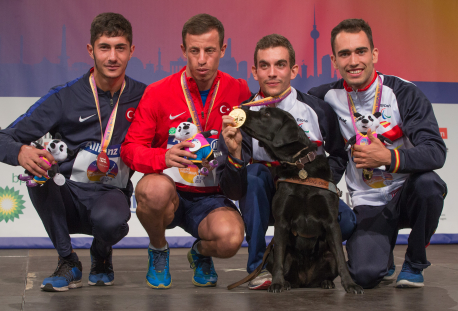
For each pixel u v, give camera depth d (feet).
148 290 7.77
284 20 16.07
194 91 8.64
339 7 16.15
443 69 16.42
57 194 7.79
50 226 7.77
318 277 8.13
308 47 16.10
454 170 16.26
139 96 8.96
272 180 8.56
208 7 15.88
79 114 8.44
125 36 8.23
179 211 8.75
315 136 9.00
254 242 8.11
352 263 8.10
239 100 9.19
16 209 14.99
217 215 8.04
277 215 7.79
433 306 6.17
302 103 9.00
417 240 7.91
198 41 8.08
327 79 16.17
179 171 8.63
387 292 7.43
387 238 8.39
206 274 8.39
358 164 7.66
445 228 16.28
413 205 7.99
